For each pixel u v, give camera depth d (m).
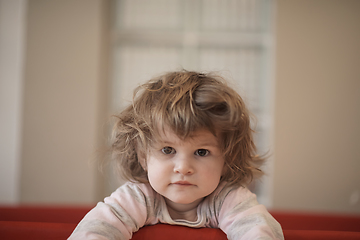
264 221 0.52
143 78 2.25
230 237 0.54
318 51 2.19
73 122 2.13
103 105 2.25
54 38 2.14
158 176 0.53
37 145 2.11
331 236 0.56
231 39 2.31
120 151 0.67
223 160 0.56
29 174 2.10
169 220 0.58
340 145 2.18
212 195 0.60
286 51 2.18
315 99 2.18
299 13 2.19
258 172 0.75
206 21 2.33
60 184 2.10
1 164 2.12
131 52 2.34
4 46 2.14
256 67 2.33
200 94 0.53
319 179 2.17
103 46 2.23
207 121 0.51
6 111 2.14
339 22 2.20
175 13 2.34
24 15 2.15
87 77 2.15
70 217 0.83
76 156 2.12
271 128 2.20
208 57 2.34
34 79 2.13
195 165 0.52
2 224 0.58
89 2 2.16
